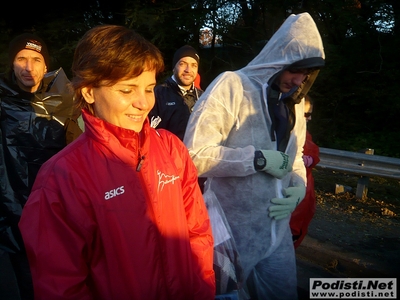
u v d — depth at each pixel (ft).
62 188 4.46
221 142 7.66
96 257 4.59
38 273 4.44
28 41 8.30
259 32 33.12
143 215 4.66
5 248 8.32
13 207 8.23
